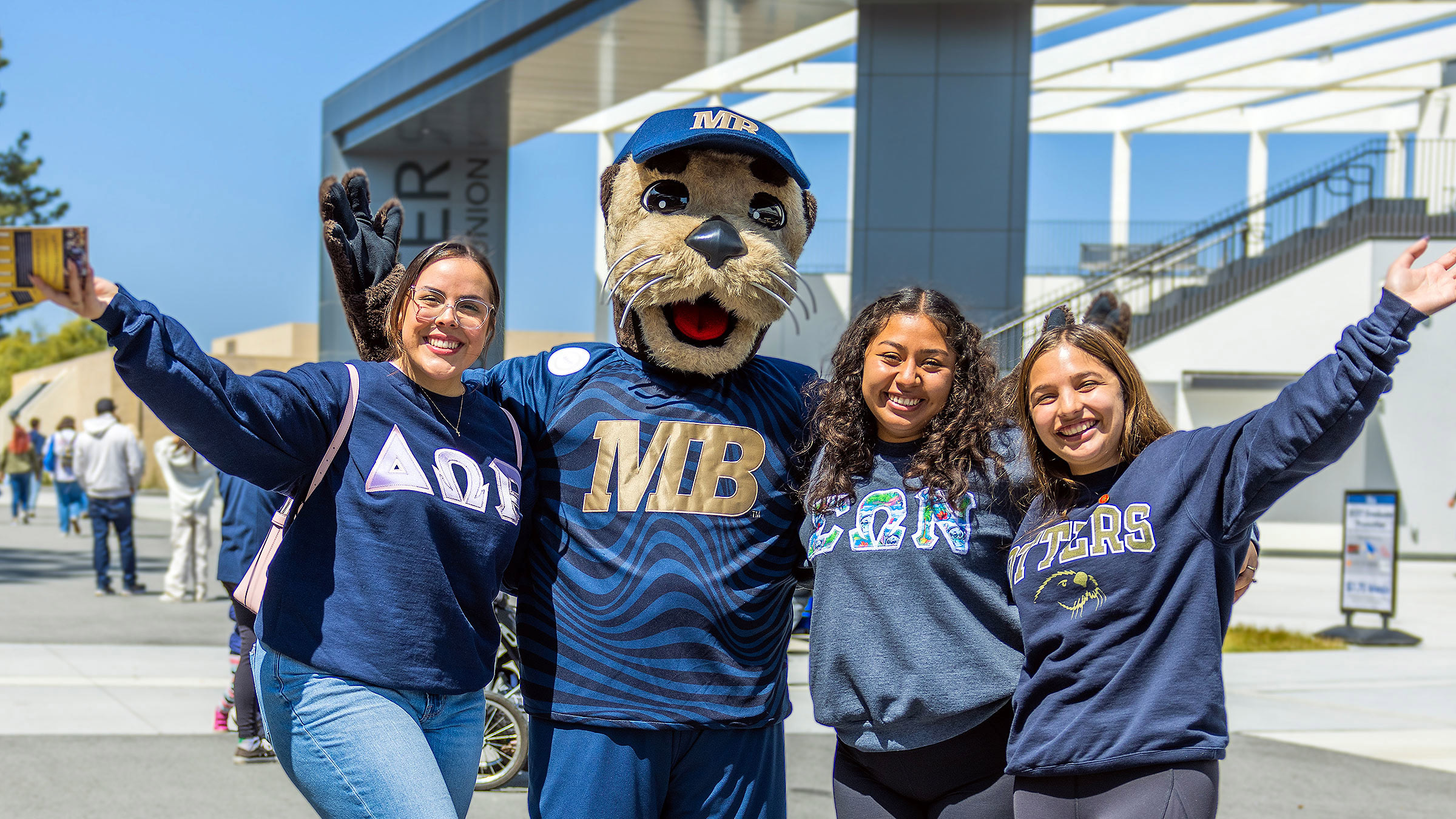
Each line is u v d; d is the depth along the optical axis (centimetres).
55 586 1277
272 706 275
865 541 297
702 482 313
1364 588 1070
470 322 288
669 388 325
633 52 1734
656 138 329
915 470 299
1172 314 2106
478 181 2291
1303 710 761
